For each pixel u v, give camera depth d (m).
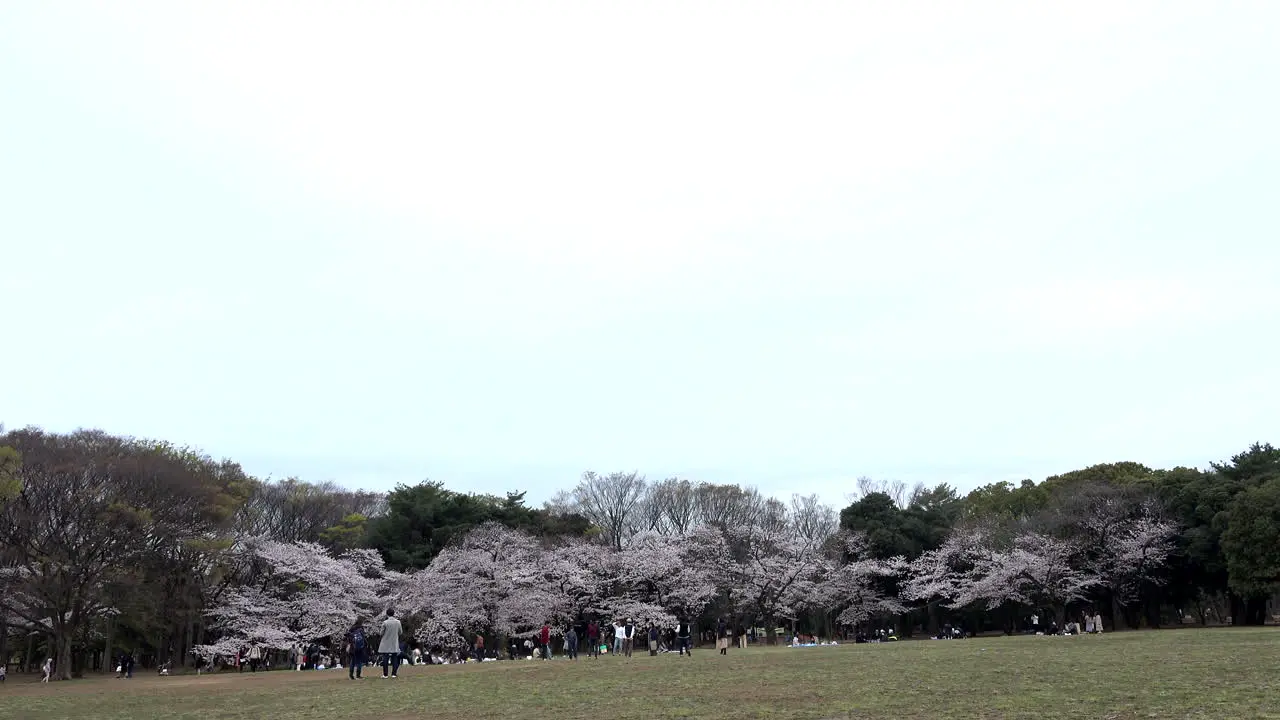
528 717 16.28
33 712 22.08
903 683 20.11
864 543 76.44
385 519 73.88
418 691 22.92
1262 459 65.44
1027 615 77.62
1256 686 16.58
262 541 60.31
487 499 83.69
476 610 59.78
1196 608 92.25
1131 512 68.00
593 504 93.31
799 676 23.41
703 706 16.95
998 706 15.14
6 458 40.97
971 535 75.00
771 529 76.25
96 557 45.31
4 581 44.66
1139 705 14.55
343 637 58.72
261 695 24.31
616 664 32.81
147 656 66.00
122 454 47.34
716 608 71.12
